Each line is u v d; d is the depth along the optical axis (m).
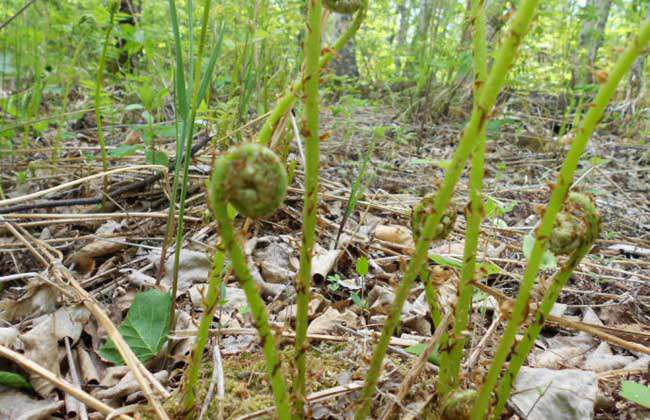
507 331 0.25
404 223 0.73
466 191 0.88
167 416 0.31
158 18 0.92
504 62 0.20
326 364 0.40
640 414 0.36
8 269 0.55
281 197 0.20
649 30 0.18
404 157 1.05
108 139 0.93
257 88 0.76
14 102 0.78
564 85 1.46
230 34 0.75
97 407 0.32
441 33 1.23
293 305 0.49
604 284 0.60
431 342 0.30
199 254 0.53
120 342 0.34
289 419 0.25
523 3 0.19
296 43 0.91
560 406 0.34
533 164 1.10
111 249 0.57
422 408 0.32
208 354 0.41
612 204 0.91
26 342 0.38
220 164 0.20
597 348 0.46
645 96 1.51
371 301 0.52
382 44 1.61
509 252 0.66
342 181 0.87
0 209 0.58
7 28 0.82
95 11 0.65
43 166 0.70
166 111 0.98
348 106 1.03
